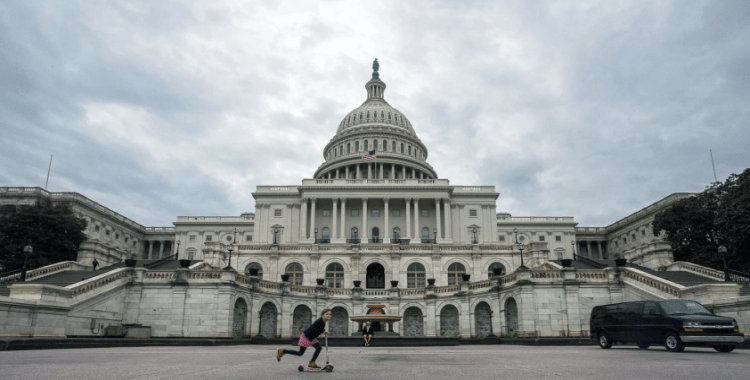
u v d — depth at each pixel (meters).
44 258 49.38
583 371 10.12
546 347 23.80
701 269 40.19
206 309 31.66
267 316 38.16
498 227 97.69
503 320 35.38
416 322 43.00
